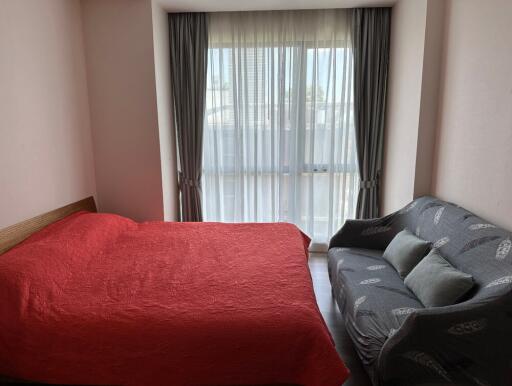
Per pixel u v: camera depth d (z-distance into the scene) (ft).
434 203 8.11
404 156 9.91
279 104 11.78
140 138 10.45
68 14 9.27
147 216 10.88
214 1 10.21
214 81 11.78
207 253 7.45
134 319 5.04
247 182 12.34
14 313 5.15
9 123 7.04
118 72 10.14
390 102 11.14
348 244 9.23
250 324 4.95
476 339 4.87
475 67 7.12
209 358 4.86
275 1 10.24
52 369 4.98
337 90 11.68
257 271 6.54
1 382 5.20
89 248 7.21
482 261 5.72
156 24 10.16
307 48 11.46
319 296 9.44
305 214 12.57
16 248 6.52
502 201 6.31
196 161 11.99
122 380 4.95
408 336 4.85
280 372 4.91
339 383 4.72
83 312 5.19
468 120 7.38
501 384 5.05
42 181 8.11
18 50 7.32
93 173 10.66
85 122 10.17
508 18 6.12
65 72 9.12
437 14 8.39
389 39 11.13
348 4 10.61
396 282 7.08
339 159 12.01
